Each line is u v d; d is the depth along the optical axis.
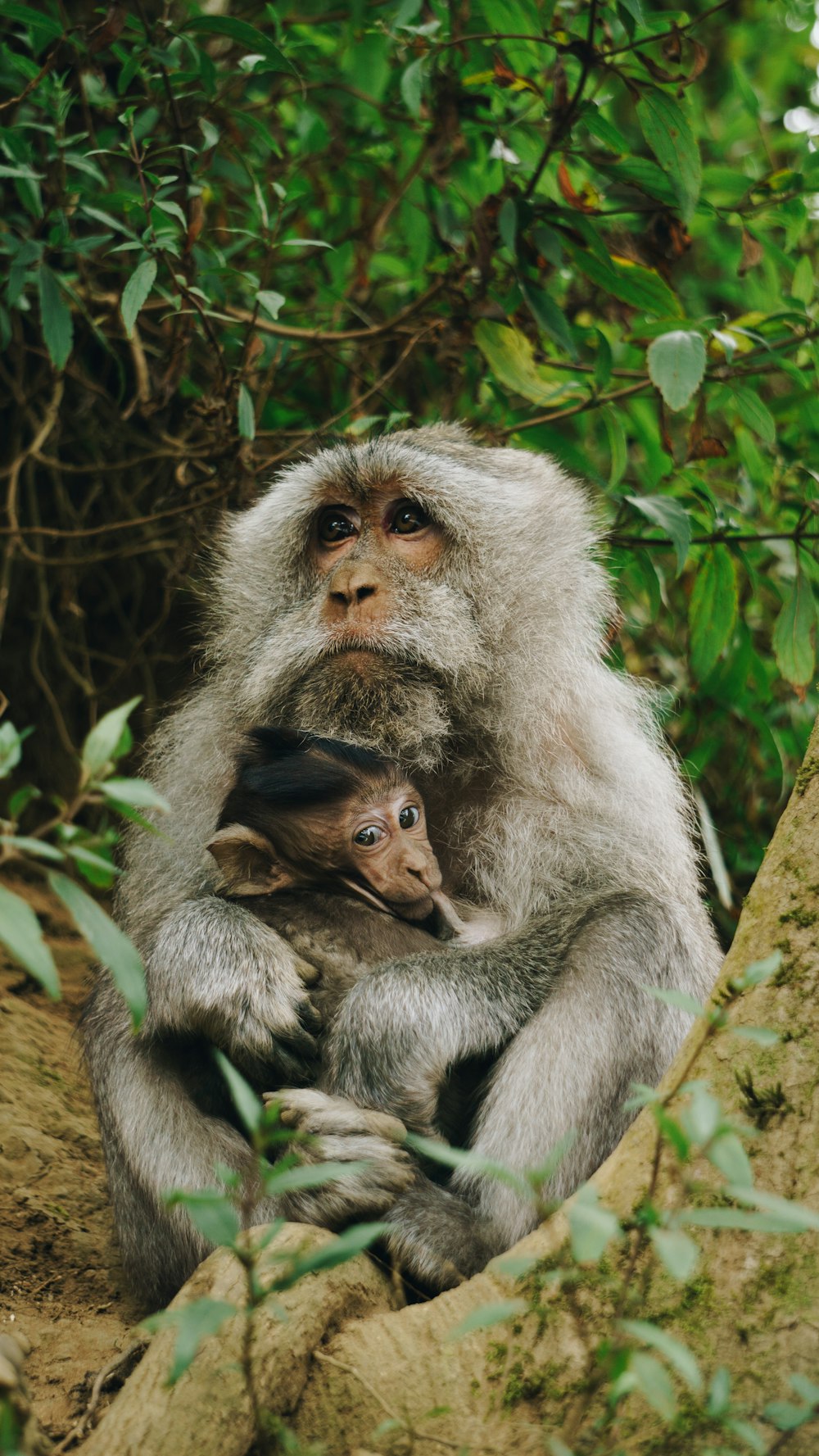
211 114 6.11
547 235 5.55
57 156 5.65
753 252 5.73
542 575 4.70
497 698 4.59
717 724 7.07
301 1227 3.34
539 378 6.29
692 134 5.08
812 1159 2.91
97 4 6.72
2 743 2.64
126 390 7.50
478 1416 2.93
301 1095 3.62
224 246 6.91
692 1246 2.29
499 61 5.45
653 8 8.41
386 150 6.82
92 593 7.89
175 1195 2.49
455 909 4.46
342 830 4.21
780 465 6.21
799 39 8.60
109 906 7.10
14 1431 2.58
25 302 5.97
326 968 4.06
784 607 5.64
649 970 3.87
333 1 6.78
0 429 7.59
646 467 6.91
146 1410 2.88
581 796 4.41
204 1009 3.85
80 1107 5.38
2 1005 5.78
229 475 6.12
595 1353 2.80
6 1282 4.35
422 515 4.78
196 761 4.77
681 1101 3.07
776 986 3.10
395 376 6.94
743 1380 2.76
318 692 4.59
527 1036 3.80
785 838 3.29
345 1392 2.97
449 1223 3.64
